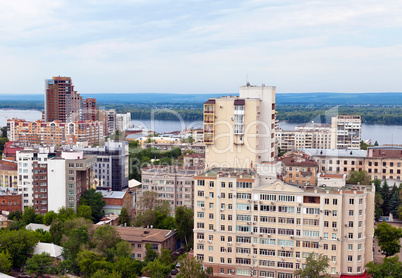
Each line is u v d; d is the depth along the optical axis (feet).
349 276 647.15
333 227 644.69
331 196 642.22
